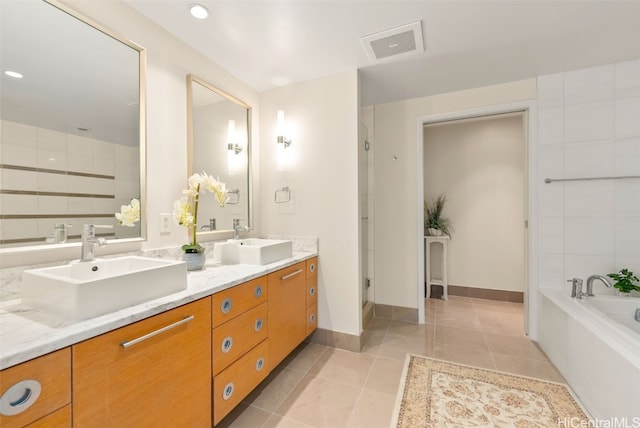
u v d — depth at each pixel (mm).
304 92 2299
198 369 1154
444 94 2596
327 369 1888
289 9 1459
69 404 746
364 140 2816
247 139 2338
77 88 1251
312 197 2279
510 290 3342
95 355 803
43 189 1138
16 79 1072
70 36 1229
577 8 1464
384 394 1616
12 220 1049
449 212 3607
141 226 1483
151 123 1551
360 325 2148
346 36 1700
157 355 985
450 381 1736
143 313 929
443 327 2604
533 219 2291
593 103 2107
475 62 2021
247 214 2334
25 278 985
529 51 1883
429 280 3482
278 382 1741
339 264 2195
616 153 2061
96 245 1292
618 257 2057
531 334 2312
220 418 1264
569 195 2176
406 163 2770
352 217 2146
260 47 1817
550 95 2215
